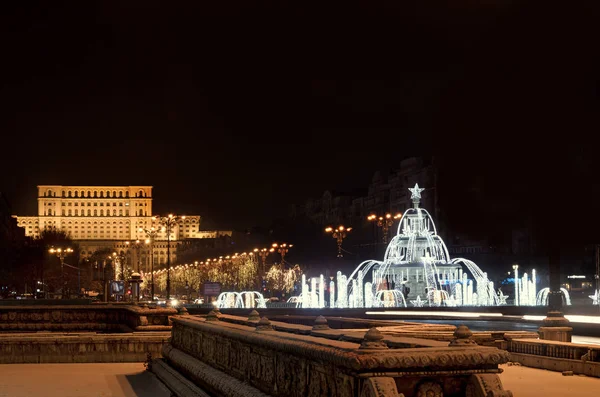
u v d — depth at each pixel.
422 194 169.25
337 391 7.45
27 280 134.75
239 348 12.16
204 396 13.95
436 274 69.69
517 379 16.45
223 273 162.75
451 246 136.88
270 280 127.50
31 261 136.75
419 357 6.85
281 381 9.52
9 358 26.16
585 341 26.59
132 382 20.48
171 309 28.58
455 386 7.02
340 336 9.05
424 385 6.93
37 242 180.38
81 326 37.47
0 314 37.09
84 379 21.27
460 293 69.94
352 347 7.41
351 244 170.75
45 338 26.48
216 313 17.92
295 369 8.93
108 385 19.83
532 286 73.50
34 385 19.88
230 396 11.90
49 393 18.27
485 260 117.31
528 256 107.69
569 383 15.62
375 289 73.25
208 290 95.94
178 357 18.88
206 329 15.22
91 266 189.25
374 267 79.19
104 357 26.61
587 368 17.27
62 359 26.48
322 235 177.62
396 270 68.94
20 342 26.31
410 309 54.75
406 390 6.92
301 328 11.52
